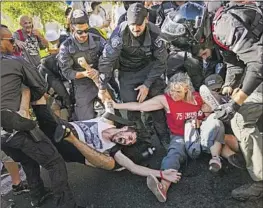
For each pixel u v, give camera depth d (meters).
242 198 2.53
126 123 2.97
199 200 2.60
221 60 3.25
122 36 2.81
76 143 2.66
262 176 2.41
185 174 2.84
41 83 2.62
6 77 2.37
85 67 3.12
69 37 3.20
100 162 2.75
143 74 3.14
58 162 2.46
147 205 2.63
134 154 2.90
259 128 2.56
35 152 2.39
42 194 2.77
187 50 3.25
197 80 3.32
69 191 2.55
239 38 2.24
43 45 4.59
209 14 3.12
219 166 2.59
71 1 5.47
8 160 2.76
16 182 2.94
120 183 2.88
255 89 2.30
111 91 3.30
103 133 2.83
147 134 3.08
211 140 2.74
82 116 3.30
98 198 2.76
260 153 2.41
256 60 2.17
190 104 3.00
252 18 2.24
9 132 2.36
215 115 2.56
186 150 2.88
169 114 3.01
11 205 2.80
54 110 3.26
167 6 3.98
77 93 3.33
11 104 2.37
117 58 2.93
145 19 2.74
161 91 3.22
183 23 3.07
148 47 2.92
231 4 2.40
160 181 2.70
